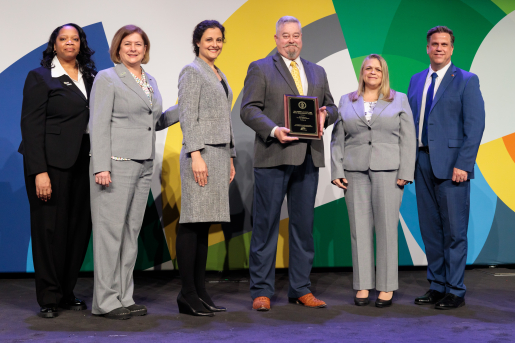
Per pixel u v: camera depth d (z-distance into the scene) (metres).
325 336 2.08
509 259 3.78
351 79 3.66
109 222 2.35
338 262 3.67
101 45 3.40
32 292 2.95
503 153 3.79
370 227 2.74
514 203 3.79
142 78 2.50
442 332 2.15
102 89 2.35
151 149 2.46
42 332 2.10
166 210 3.48
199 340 2.00
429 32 2.84
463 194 2.74
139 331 2.12
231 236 3.54
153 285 3.19
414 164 2.69
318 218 3.65
